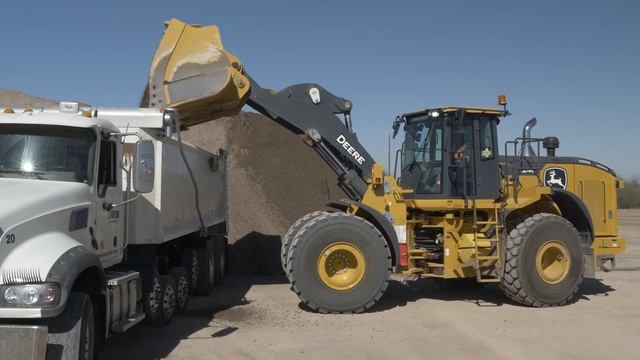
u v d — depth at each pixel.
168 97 10.09
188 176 10.12
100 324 6.06
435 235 11.14
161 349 7.39
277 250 15.65
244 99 10.60
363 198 10.76
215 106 10.53
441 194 10.64
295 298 11.16
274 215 17.25
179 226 9.50
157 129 8.30
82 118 6.48
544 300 10.28
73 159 6.34
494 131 10.98
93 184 6.43
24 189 5.76
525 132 11.23
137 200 7.89
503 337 8.20
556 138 12.14
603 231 11.89
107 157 6.89
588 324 9.03
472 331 8.55
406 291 12.01
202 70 10.12
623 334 8.40
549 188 11.00
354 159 11.26
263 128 20.08
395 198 10.51
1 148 6.26
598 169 12.00
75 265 5.25
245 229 16.08
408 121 11.53
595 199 11.89
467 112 10.70
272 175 18.44
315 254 9.65
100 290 5.93
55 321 5.23
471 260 10.48
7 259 5.10
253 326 8.77
